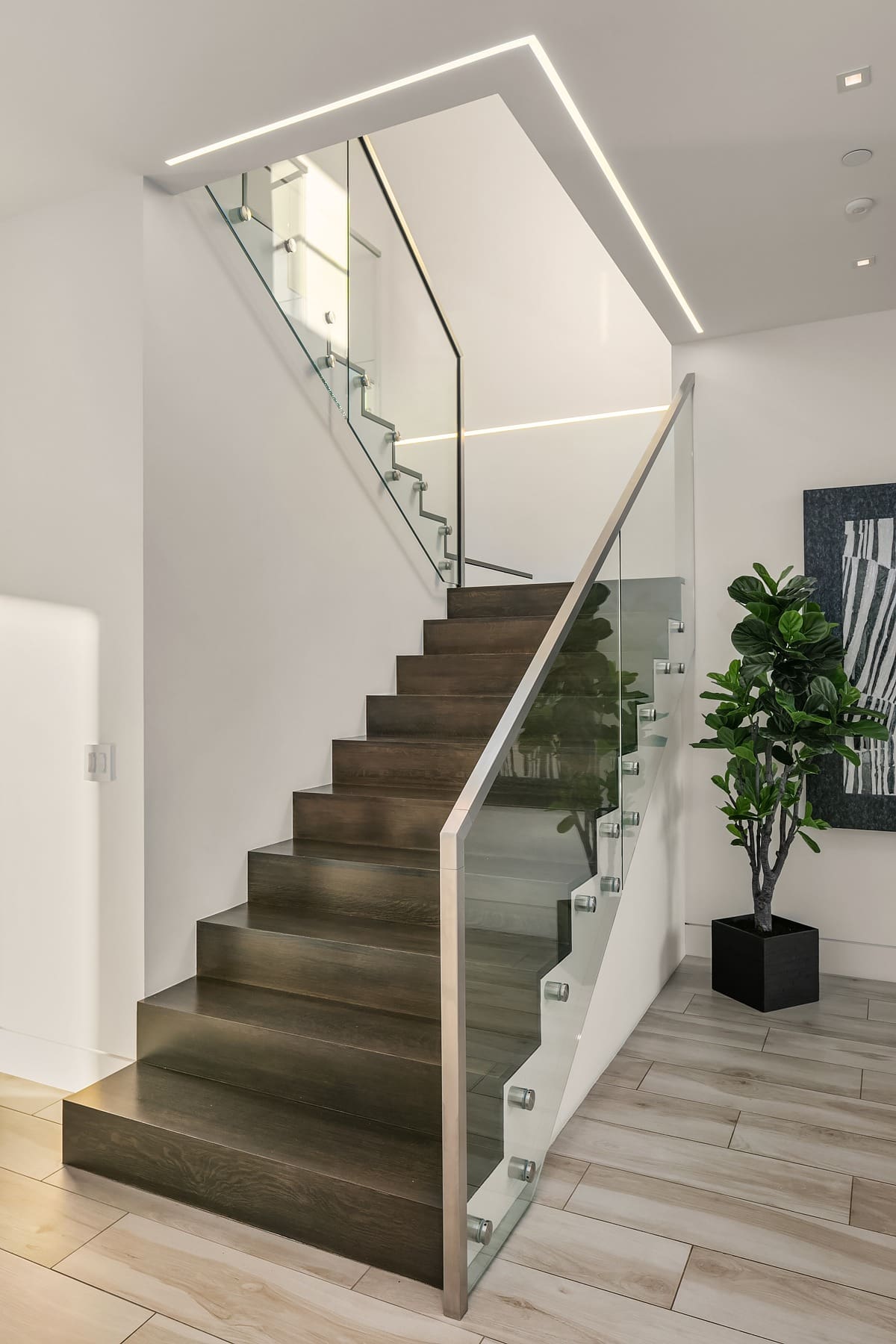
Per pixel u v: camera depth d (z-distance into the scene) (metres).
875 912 4.06
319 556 3.53
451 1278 1.90
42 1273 2.03
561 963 2.51
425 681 3.98
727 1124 2.73
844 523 4.03
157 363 2.75
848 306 3.95
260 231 3.20
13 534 2.97
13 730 2.99
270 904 3.09
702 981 4.05
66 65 2.21
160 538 2.76
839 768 4.04
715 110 2.52
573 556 5.69
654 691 3.57
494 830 2.07
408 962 2.57
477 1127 1.99
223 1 1.99
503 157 5.92
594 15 2.08
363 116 2.47
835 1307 1.94
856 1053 3.25
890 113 2.54
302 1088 2.45
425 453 4.32
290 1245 2.13
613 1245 2.15
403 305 4.12
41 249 2.90
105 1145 2.41
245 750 3.12
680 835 4.33
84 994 2.86
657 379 5.56
